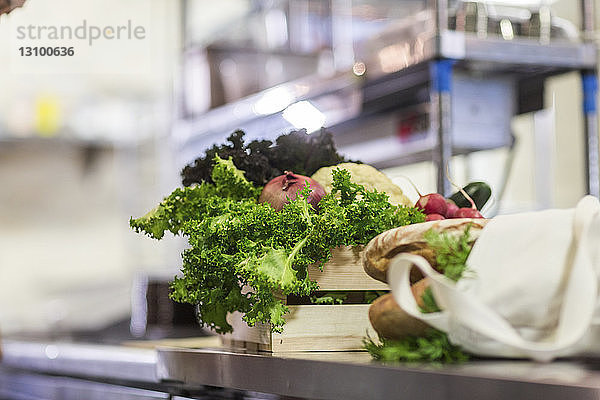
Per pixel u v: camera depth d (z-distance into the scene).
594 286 1.08
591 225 1.14
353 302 1.55
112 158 6.03
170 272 3.74
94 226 6.10
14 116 4.76
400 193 1.58
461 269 1.17
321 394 1.22
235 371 1.43
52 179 6.12
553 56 3.16
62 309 5.18
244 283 1.47
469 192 1.65
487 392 0.98
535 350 1.09
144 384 1.96
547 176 5.04
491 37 3.08
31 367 2.45
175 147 5.03
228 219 1.43
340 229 1.44
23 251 6.09
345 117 4.33
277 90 4.22
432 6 3.07
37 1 2.34
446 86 3.08
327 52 4.86
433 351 1.15
